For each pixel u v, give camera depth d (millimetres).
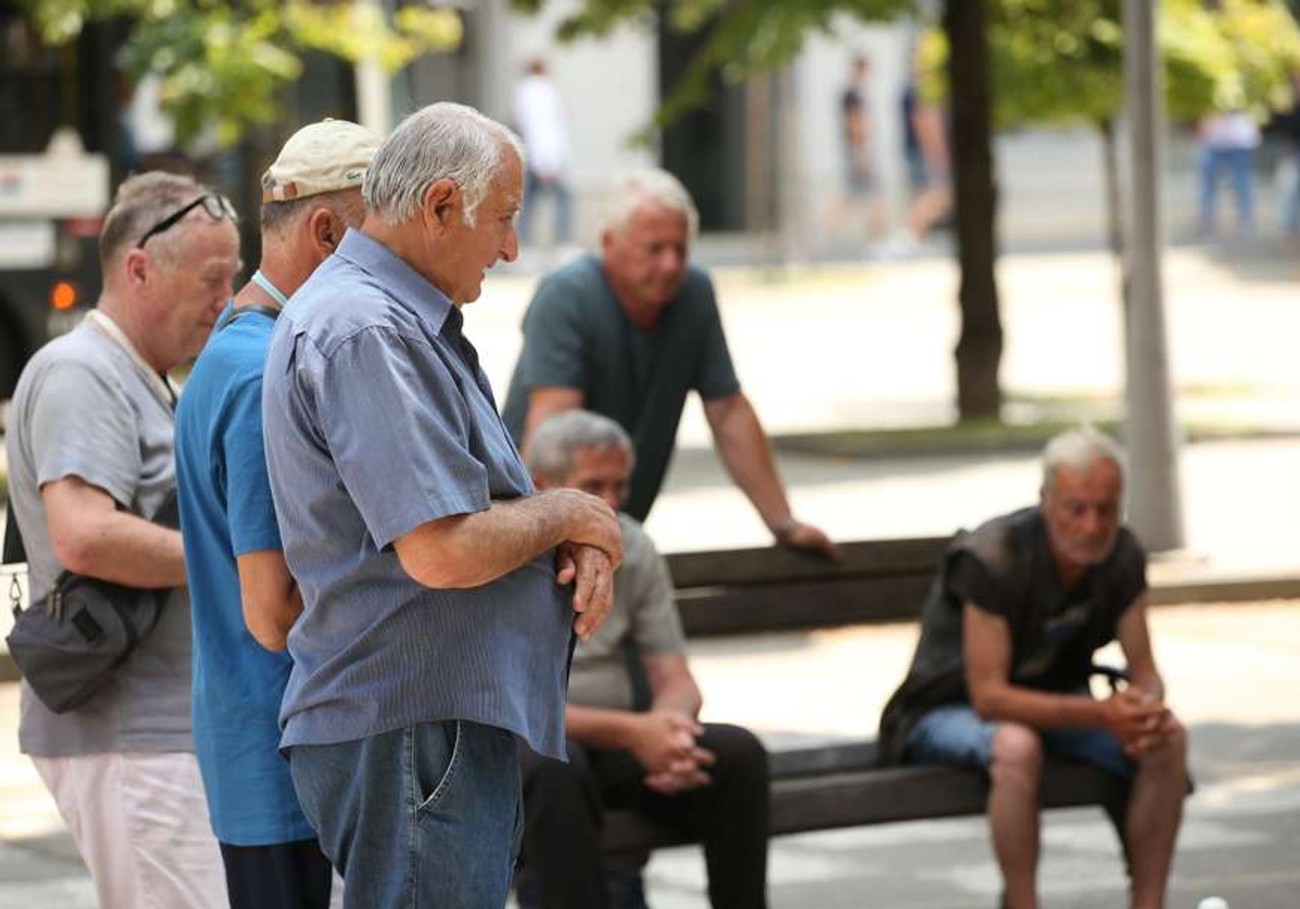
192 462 10328
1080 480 14742
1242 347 50062
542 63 72812
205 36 38844
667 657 14711
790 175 70375
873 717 21859
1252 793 19062
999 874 16891
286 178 10125
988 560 14930
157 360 11766
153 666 11703
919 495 32656
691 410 44062
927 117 72750
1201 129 72000
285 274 10203
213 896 11789
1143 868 14852
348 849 9383
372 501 8906
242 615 10367
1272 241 69875
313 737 9281
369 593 9172
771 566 16547
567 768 13555
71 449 11383
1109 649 24156
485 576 9047
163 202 11680
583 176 77938
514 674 9297
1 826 18781
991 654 14891
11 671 23359
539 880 13531
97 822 11805
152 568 11383
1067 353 50688
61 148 39406
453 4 60844
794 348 53188
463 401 9250
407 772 9188
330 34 41656
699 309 17250
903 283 64625
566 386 16938
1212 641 24719
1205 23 41906
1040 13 40656
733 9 39094
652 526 30359
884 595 16719
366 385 8945
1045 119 41844
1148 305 27047
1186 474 34062
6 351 39281
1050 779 14906
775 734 21250
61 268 39281
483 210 9234
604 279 17062
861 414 41812
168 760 11711
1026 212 81875
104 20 39219
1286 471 34062
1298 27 52562
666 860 17750
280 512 9320
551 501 9344
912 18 39375
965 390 39656
